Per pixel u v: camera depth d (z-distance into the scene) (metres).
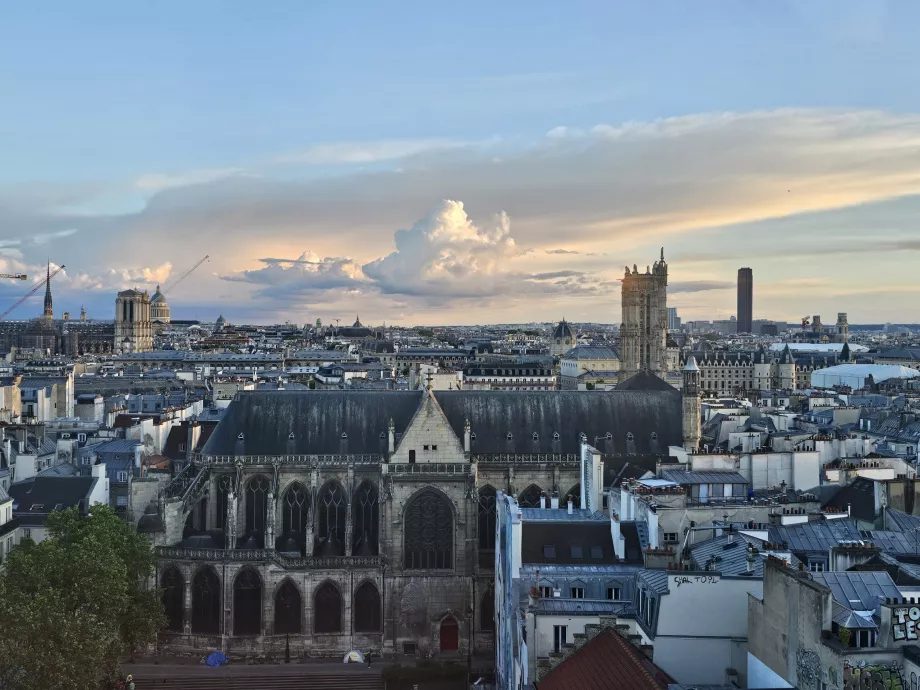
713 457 165.88
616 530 145.12
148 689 184.50
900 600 88.31
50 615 137.38
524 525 150.12
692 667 101.81
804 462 166.12
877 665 79.50
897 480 145.75
